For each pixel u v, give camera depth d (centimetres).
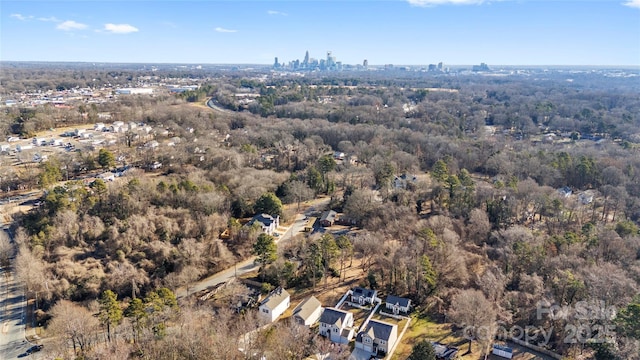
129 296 10262
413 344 8462
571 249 10481
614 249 10538
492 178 17575
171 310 8862
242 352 7744
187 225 12081
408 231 11838
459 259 10112
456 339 8650
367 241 11088
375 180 16238
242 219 13862
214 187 14462
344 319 8669
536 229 12631
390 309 9575
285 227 13662
